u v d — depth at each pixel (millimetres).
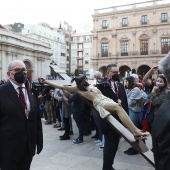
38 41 29922
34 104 2916
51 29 65438
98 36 41938
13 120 2635
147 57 37812
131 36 39125
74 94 5355
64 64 63625
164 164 1194
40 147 3080
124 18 39625
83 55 66188
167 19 36312
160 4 36500
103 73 41875
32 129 2805
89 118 6586
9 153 2592
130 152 4832
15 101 2693
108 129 3553
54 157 4625
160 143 1233
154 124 1332
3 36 23438
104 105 3205
